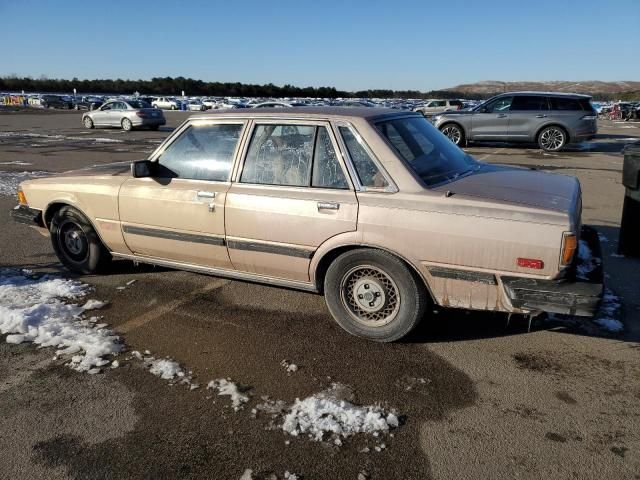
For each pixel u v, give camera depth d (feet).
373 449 8.73
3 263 18.11
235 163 13.38
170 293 15.34
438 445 8.82
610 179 34.17
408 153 12.13
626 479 8.03
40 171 38.75
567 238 10.16
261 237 12.88
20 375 10.99
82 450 8.80
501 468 8.29
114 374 11.05
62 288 15.55
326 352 11.92
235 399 10.12
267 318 13.70
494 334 12.68
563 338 12.44
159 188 14.33
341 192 11.96
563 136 50.16
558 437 9.00
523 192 11.46
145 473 8.27
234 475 8.20
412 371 11.09
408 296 11.67
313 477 8.13
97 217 15.65
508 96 51.85
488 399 10.09
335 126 12.24
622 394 10.21
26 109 161.17
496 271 10.67
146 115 80.23
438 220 10.96
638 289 15.25
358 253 11.84
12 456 8.66
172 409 9.85
